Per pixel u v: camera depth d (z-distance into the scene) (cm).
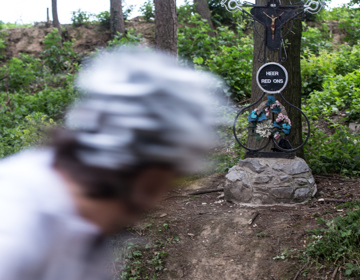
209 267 363
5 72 1261
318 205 430
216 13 1619
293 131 517
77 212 39
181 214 438
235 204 454
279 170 445
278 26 438
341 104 768
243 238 387
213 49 1237
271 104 442
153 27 1627
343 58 1031
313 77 937
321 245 345
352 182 491
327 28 1420
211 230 405
